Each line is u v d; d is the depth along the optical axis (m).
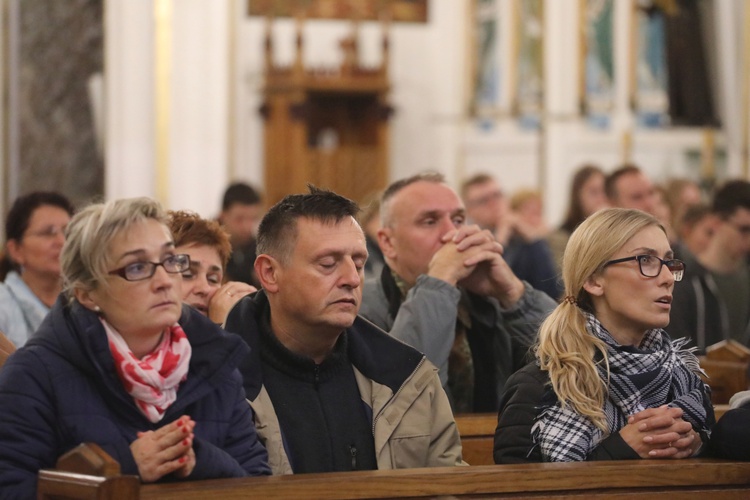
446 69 21.02
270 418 4.83
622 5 20.67
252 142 19.98
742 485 4.46
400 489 4.09
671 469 4.38
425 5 21.02
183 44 14.69
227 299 5.80
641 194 9.77
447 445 5.02
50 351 4.25
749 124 19.98
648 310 4.85
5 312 6.57
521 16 20.70
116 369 4.22
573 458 4.67
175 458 4.10
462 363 6.16
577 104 20.66
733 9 19.97
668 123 20.64
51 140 14.11
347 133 20.20
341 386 5.01
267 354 4.97
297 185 19.75
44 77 14.09
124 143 14.23
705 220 9.93
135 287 4.20
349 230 4.91
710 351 7.11
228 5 16.20
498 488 4.18
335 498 4.00
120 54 14.22
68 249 4.28
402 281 6.34
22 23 13.99
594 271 4.92
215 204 14.91
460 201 6.32
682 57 20.50
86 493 3.71
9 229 6.82
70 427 4.18
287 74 19.56
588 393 4.79
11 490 4.07
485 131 20.89
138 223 4.23
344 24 20.62
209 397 4.49
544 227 13.42
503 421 4.89
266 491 3.91
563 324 4.91
